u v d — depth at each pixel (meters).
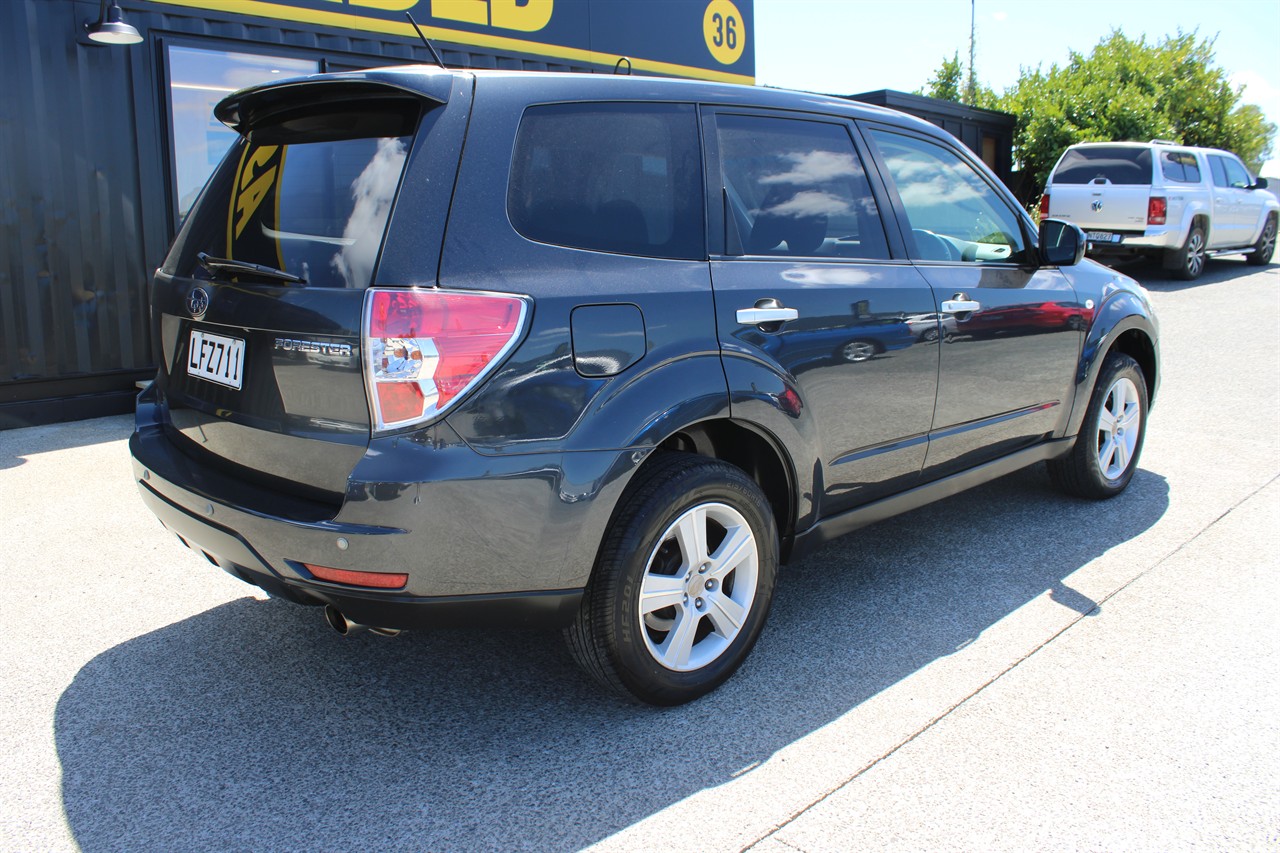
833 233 3.29
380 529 2.27
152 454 2.92
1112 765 2.56
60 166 6.29
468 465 2.30
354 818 2.38
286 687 3.03
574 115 2.70
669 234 2.81
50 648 3.30
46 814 2.39
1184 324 10.39
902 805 2.40
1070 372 4.27
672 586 2.77
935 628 3.41
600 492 2.49
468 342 2.29
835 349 3.11
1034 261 4.18
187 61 6.74
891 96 15.39
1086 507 4.71
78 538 4.36
